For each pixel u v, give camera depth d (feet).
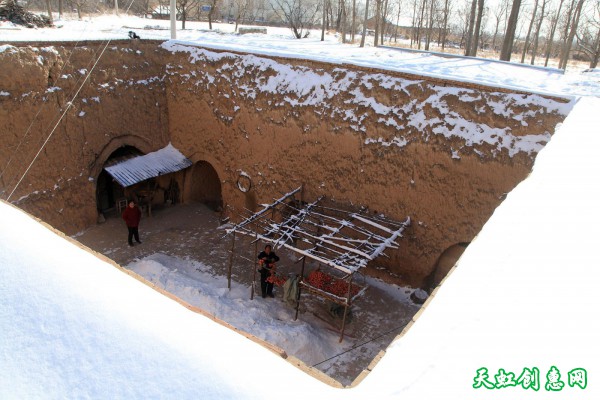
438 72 30.48
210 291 28.63
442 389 6.10
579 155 15.85
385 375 6.62
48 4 51.06
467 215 26.11
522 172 23.97
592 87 28.22
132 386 6.26
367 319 27.66
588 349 6.66
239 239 36.06
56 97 30.91
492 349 6.78
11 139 28.89
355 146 29.12
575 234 10.36
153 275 30.14
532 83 28.71
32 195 30.58
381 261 30.32
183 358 6.84
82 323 7.34
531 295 8.04
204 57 35.88
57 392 6.11
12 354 6.66
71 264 8.98
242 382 6.48
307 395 6.32
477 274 8.88
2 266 8.46
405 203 28.07
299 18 76.54
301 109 31.04
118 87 34.91
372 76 28.32
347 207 30.45
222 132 35.96
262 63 33.06
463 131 25.39
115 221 36.55
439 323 7.54
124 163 36.42
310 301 29.01
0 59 27.53
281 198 31.14
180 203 41.11
